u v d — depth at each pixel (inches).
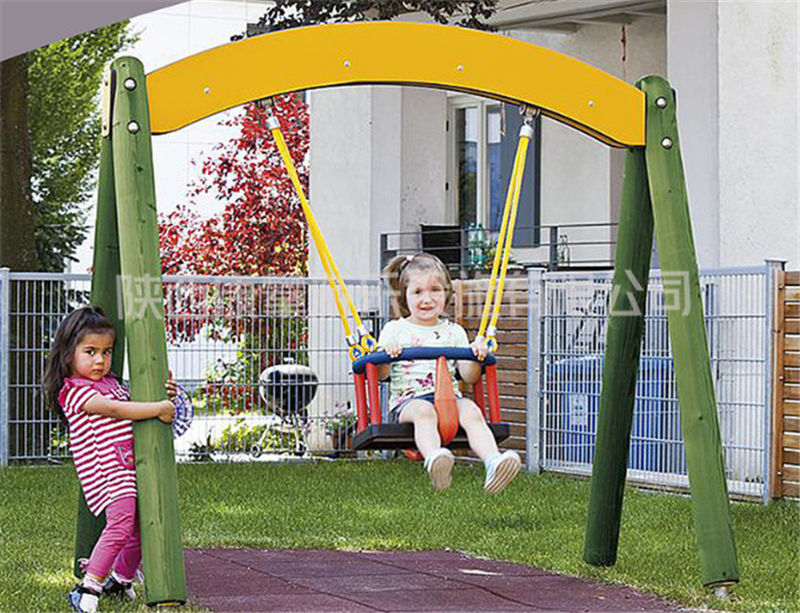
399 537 348.5
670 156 277.6
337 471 489.1
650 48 662.5
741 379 412.2
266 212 757.3
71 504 401.1
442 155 626.8
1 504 400.2
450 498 418.0
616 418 294.0
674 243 273.4
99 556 246.7
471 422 274.4
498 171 729.6
